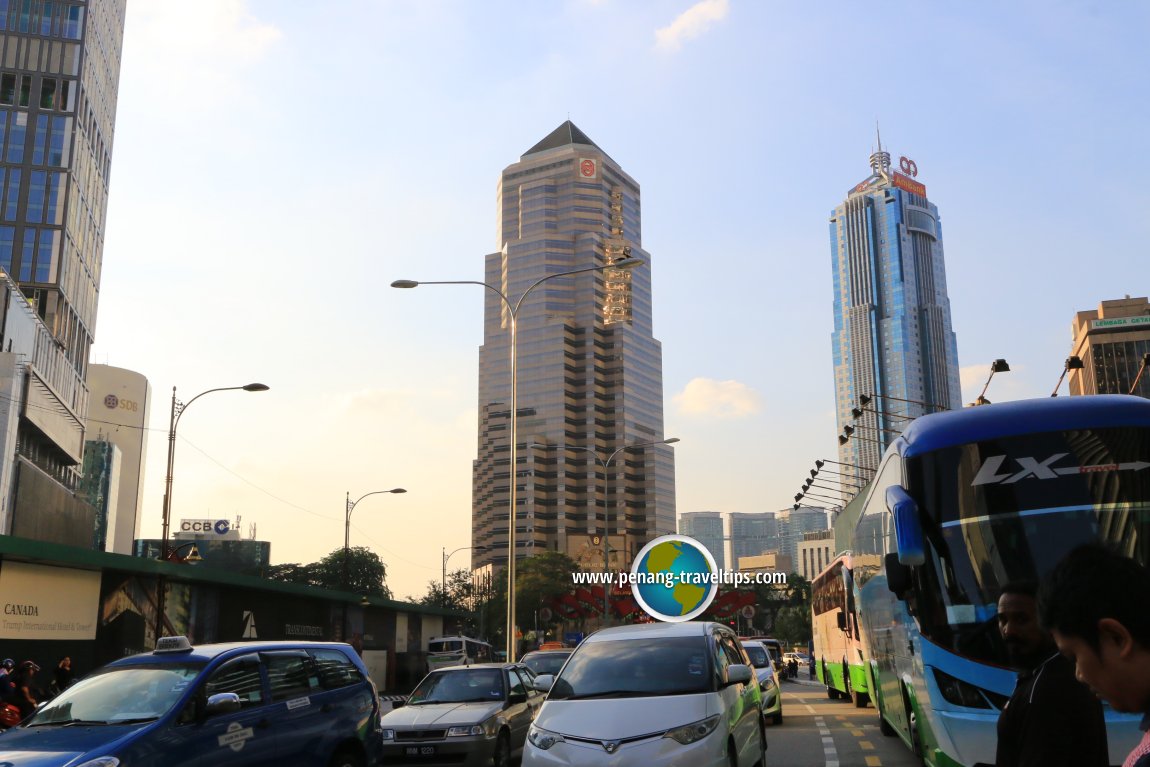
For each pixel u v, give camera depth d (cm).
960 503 887
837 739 1625
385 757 1242
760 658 1980
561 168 18800
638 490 17712
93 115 8150
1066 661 338
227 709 821
